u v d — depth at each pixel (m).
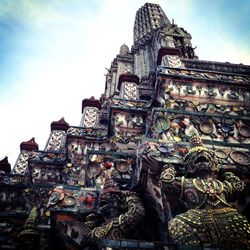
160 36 23.61
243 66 14.05
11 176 14.89
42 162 14.98
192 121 7.37
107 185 6.93
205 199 5.04
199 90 9.07
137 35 35.31
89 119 17.61
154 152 6.01
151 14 35.91
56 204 7.10
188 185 5.22
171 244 4.46
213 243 4.45
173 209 5.55
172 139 6.91
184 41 22.45
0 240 8.05
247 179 6.04
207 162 5.57
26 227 7.38
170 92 8.83
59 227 6.84
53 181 14.45
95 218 6.74
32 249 7.05
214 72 9.70
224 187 5.29
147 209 6.28
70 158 12.78
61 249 6.98
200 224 4.64
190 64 13.39
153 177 6.00
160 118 7.29
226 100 9.01
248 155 6.40
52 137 17.86
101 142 13.23
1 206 13.51
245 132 7.43
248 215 5.80
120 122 11.45
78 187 7.52
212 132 7.30
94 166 9.55
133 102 12.17
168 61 11.85
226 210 4.89
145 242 4.46
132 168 8.73
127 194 6.33
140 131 11.30
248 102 9.10
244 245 4.47
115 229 5.89
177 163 5.91
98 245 5.91
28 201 12.88
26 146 18.08
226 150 6.48
